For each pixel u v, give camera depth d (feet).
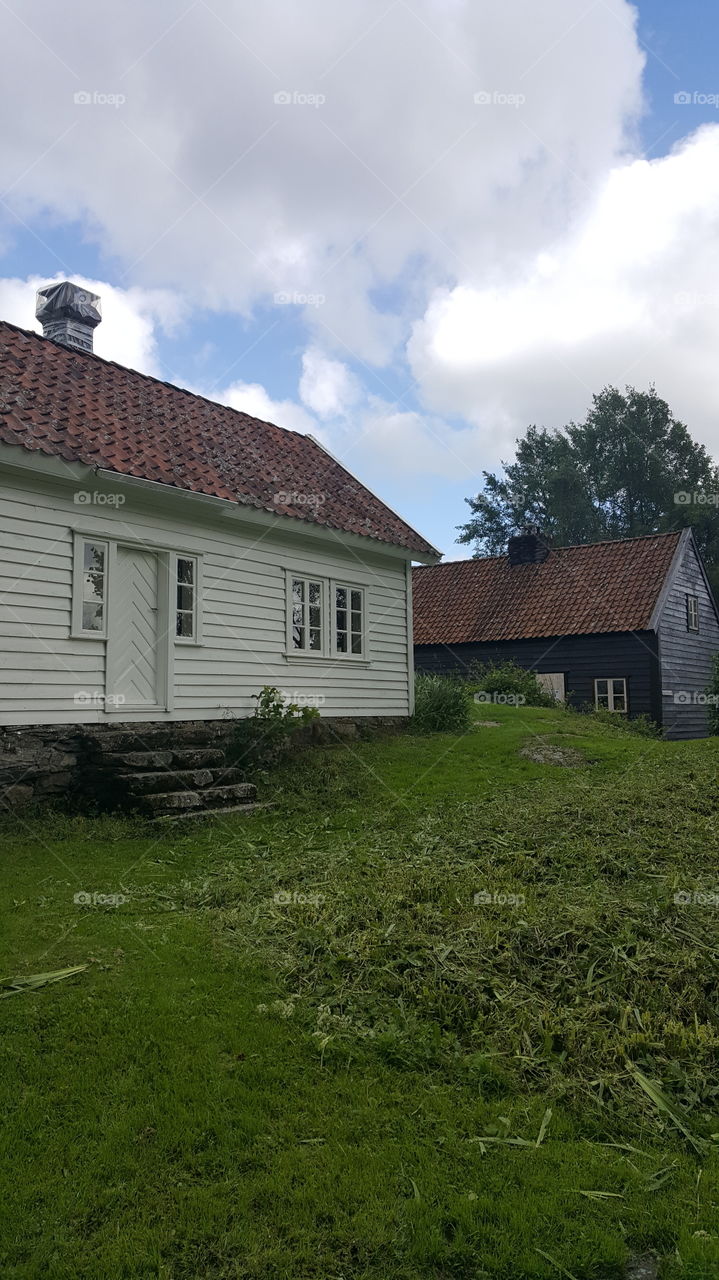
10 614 28.89
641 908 19.85
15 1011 14.92
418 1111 12.94
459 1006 15.85
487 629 78.18
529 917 19.35
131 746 32.04
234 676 38.04
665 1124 13.02
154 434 37.73
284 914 20.35
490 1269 9.97
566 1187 11.37
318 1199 10.85
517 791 34.91
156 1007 15.39
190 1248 10.02
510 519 144.77
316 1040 14.67
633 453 142.92
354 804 33.78
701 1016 15.93
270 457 44.96
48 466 29.45
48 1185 10.85
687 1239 10.43
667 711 70.64
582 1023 15.38
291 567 41.63
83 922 19.48
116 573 33.06
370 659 46.93
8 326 39.29
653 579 73.97
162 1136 11.86
